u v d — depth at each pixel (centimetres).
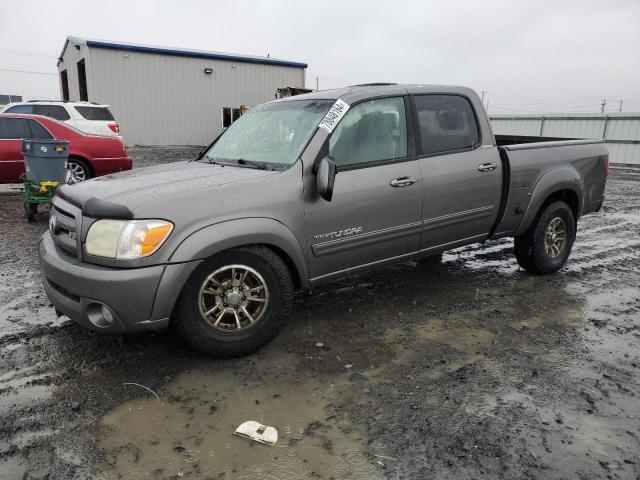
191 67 2312
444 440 248
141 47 2159
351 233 361
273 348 346
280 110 408
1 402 276
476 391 293
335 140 355
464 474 225
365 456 237
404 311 416
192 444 245
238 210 308
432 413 271
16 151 846
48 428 255
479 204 437
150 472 225
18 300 423
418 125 401
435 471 227
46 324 376
